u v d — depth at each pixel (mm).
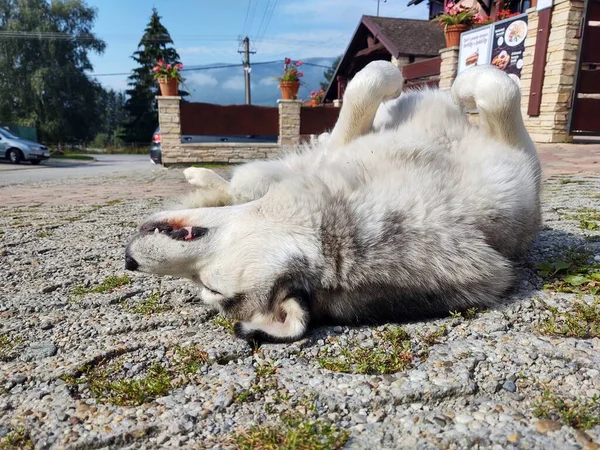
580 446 723
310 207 1117
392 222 1134
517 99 1383
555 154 4824
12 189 5082
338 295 1140
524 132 1479
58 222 2623
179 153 8117
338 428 802
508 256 1385
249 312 1139
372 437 777
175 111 7961
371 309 1165
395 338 1096
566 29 5340
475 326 1137
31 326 1232
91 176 7191
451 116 1493
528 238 1477
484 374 934
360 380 937
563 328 1096
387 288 1147
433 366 968
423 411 843
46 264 1779
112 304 1378
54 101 25984
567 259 1556
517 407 835
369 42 12242
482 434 765
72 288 1520
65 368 1007
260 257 1099
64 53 26953
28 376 985
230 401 885
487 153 1352
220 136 8336
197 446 771
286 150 1762
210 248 1138
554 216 2264
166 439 793
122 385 938
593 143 5578
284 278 1090
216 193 1476
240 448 763
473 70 1476
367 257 1112
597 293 1292
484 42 6625
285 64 8320
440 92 1656
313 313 1146
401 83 1561
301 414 844
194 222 1160
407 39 10680
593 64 5754
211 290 1183
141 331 1202
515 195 1302
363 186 1183
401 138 1346
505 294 1293
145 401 898
